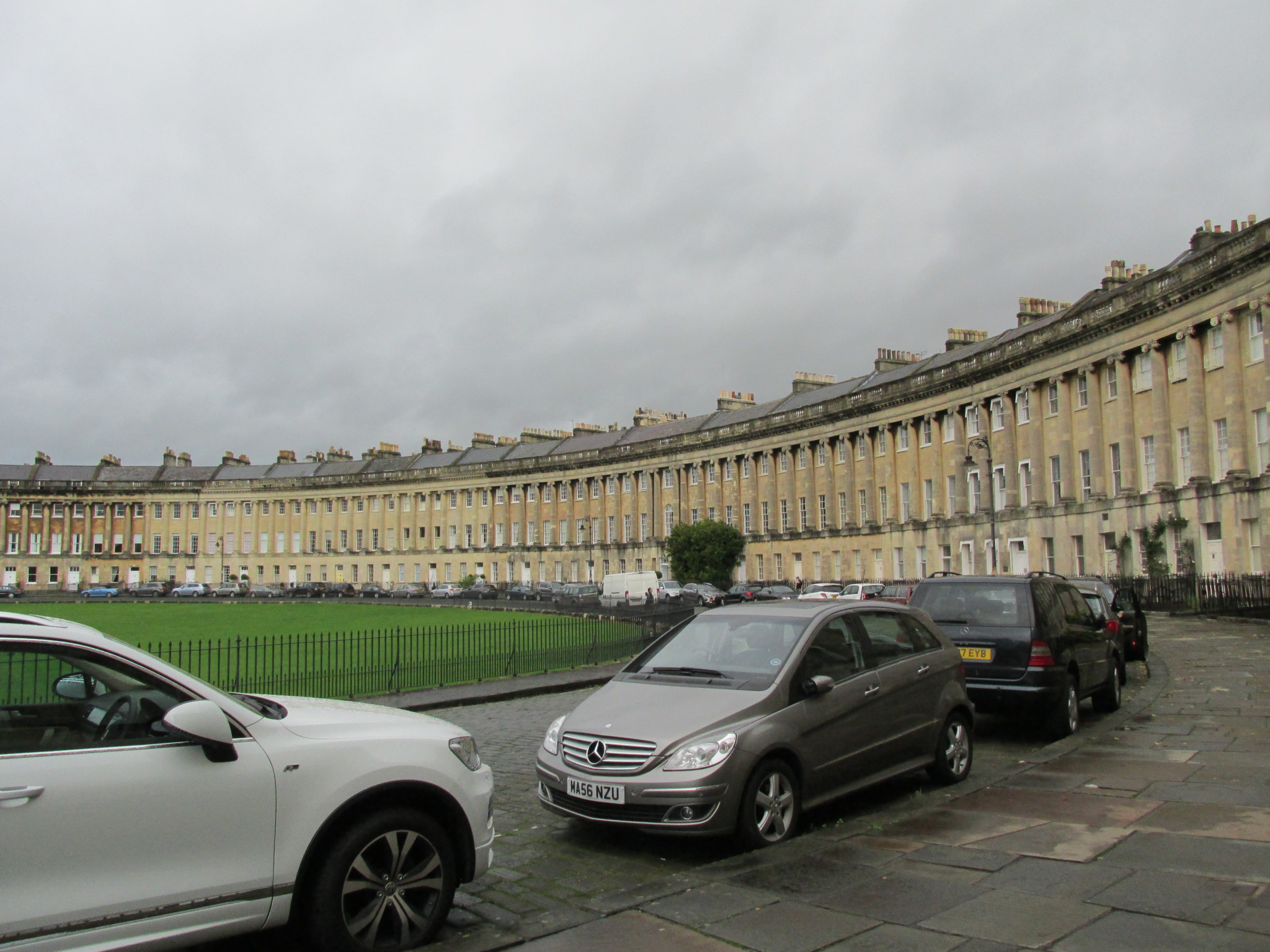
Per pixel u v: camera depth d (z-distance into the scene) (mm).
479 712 17328
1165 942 5293
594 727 7984
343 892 5375
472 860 6035
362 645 29266
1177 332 40594
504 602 65188
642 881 7074
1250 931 5406
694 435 81625
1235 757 10117
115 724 5031
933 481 58438
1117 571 43438
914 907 6031
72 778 4617
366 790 5523
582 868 7449
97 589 93438
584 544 92125
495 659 24281
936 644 10227
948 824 8039
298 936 5387
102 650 5051
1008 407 52094
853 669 8961
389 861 5621
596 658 25750
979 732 13000
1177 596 35219
